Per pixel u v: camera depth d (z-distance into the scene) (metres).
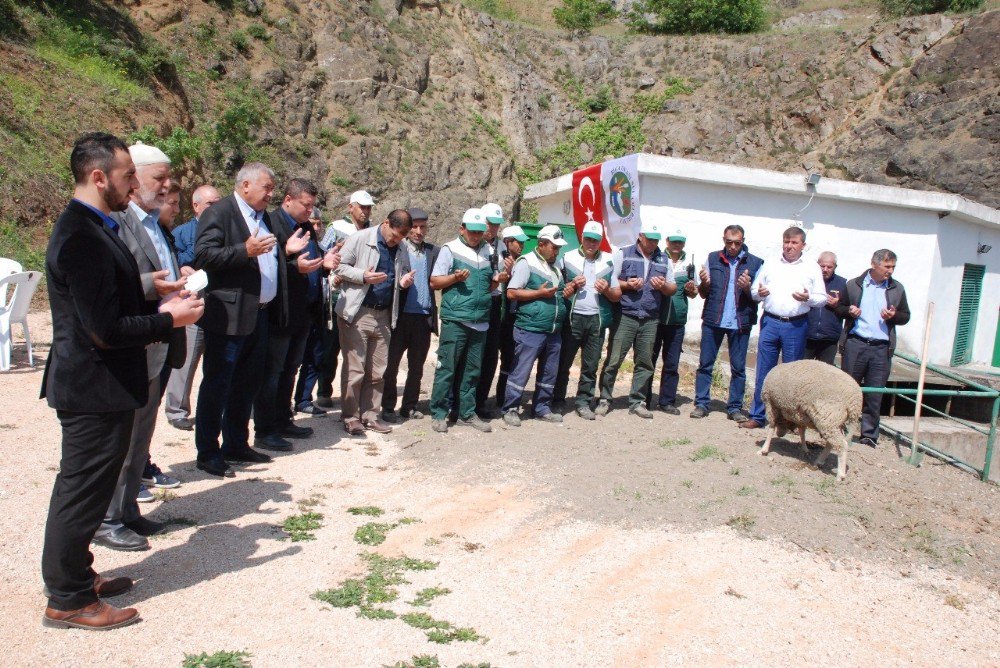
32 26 19.47
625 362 12.04
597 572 4.99
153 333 3.77
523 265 7.93
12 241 14.67
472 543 5.28
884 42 29.05
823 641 4.40
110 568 4.49
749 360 12.90
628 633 4.27
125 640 3.78
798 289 8.13
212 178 23.23
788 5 38.91
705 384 8.94
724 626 4.44
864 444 8.54
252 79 26.16
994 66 26.03
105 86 19.53
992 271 16.09
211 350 5.89
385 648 3.90
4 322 8.73
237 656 3.69
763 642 4.31
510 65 33.16
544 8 40.53
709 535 5.70
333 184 26.12
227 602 4.23
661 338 9.09
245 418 6.39
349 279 7.05
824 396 6.85
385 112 28.67
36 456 6.10
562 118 32.44
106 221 3.78
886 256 8.14
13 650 3.59
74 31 20.59
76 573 3.79
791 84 30.42
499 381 8.85
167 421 7.44
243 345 6.18
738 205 13.40
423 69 30.70
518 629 4.21
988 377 12.09
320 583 4.54
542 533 5.53
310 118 27.06
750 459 7.29
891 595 5.11
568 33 35.22
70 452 3.70
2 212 14.93
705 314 8.81
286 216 6.55
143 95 20.61
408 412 8.22
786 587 5.04
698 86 32.34
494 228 8.30
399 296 7.74
